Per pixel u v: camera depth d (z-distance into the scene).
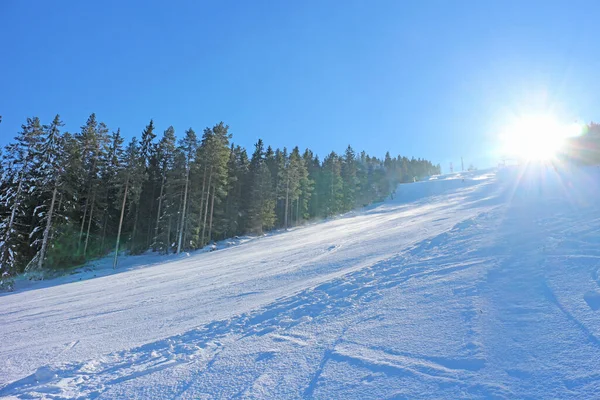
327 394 2.99
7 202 24.05
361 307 5.20
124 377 3.85
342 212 52.59
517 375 2.80
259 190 40.28
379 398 2.81
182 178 31.47
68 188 27.00
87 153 31.52
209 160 32.91
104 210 32.94
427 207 27.52
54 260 26.09
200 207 32.66
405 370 3.15
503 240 7.40
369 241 13.23
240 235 40.50
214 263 17.52
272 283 8.84
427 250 8.14
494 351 3.22
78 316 8.07
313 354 3.84
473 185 43.09
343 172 57.62
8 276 21.75
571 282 4.50
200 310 6.97
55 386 3.71
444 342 3.57
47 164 25.62
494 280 5.16
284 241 24.81
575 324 3.44
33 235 27.48
